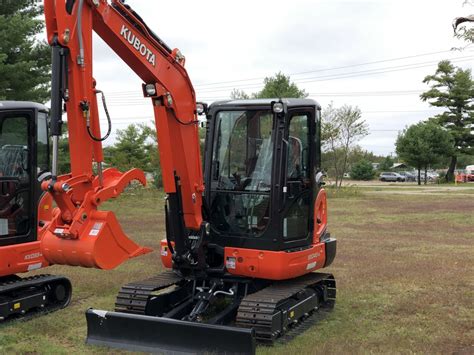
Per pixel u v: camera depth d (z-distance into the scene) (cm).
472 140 5219
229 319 586
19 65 1597
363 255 1103
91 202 465
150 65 511
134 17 497
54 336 603
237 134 613
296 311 602
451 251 1157
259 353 522
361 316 679
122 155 3262
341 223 1686
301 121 620
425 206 2281
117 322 547
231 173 612
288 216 596
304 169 627
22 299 661
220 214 608
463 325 641
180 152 551
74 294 788
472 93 5131
